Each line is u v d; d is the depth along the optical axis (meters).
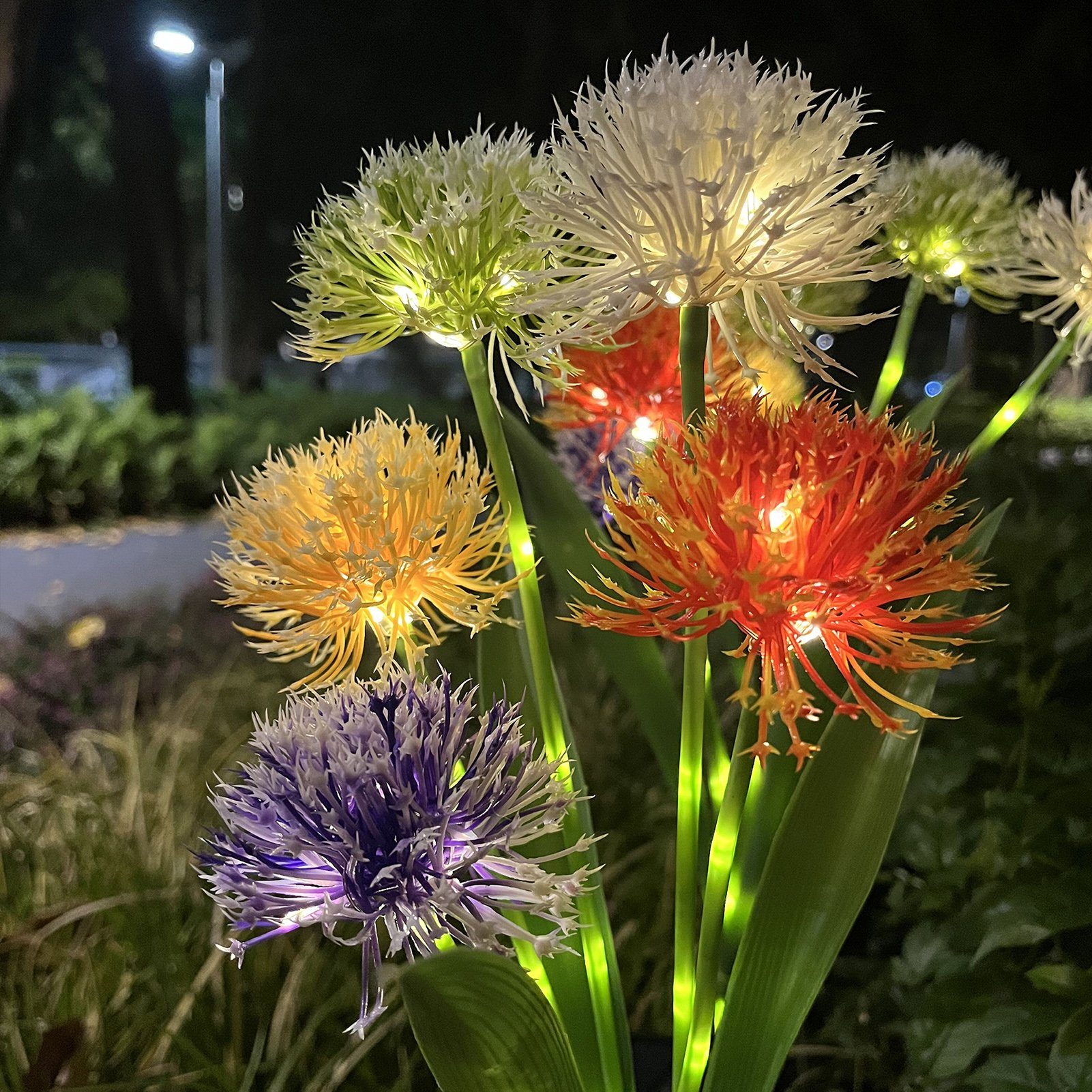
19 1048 1.57
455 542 0.68
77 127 17.48
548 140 0.69
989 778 1.75
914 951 1.52
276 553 0.67
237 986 1.67
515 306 0.64
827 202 0.60
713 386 0.77
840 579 0.55
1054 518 2.06
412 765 0.61
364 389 18.56
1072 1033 1.10
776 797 0.87
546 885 0.62
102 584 6.29
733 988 0.74
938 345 7.50
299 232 0.76
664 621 0.59
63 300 23.36
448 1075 0.61
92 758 2.64
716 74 0.61
